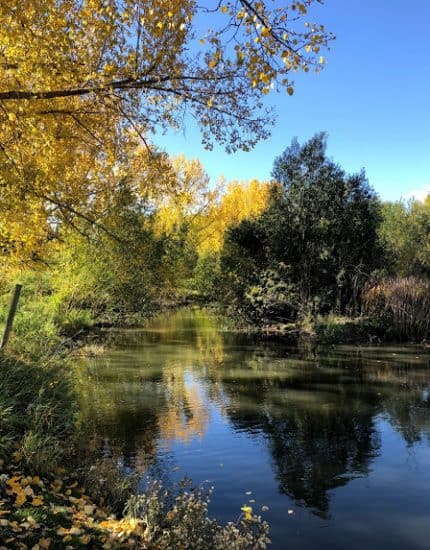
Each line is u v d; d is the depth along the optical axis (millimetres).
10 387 7332
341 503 6219
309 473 7117
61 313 20188
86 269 19594
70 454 6879
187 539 4473
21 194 7059
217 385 12312
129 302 23562
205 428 8977
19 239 8695
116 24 6312
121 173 10023
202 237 53312
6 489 4926
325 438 8562
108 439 8266
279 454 7816
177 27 6129
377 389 12016
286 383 12633
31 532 4211
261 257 27375
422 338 20719
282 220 25641
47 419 7129
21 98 6184
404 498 6379
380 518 5863
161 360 15617
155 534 4742
